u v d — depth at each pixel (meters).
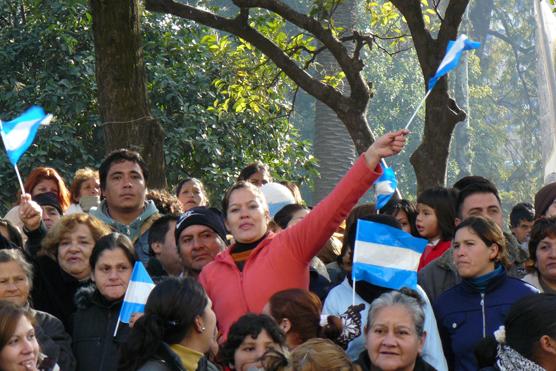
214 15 14.27
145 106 12.40
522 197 47.94
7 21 20.75
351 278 7.44
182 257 8.14
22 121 7.75
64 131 19.30
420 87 40.12
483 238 7.45
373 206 8.96
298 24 14.20
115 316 7.41
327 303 7.45
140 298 7.06
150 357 6.07
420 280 8.09
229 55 19.20
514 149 51.25
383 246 7.20
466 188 8.73
